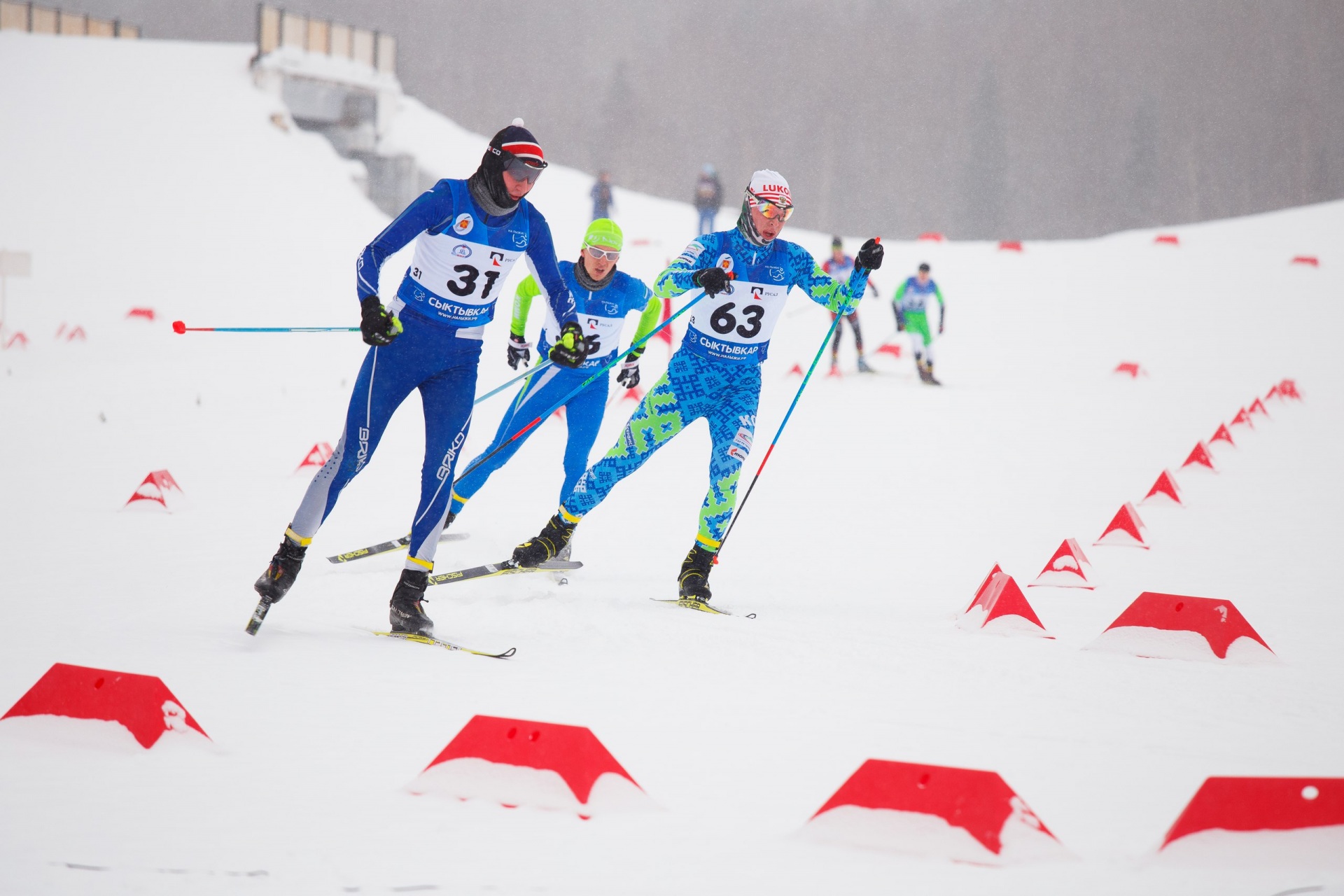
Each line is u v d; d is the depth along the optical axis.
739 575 22.08
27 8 112.06
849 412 45.03
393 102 112.50
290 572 15.92
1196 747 12.38
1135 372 54.72
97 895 8.22
